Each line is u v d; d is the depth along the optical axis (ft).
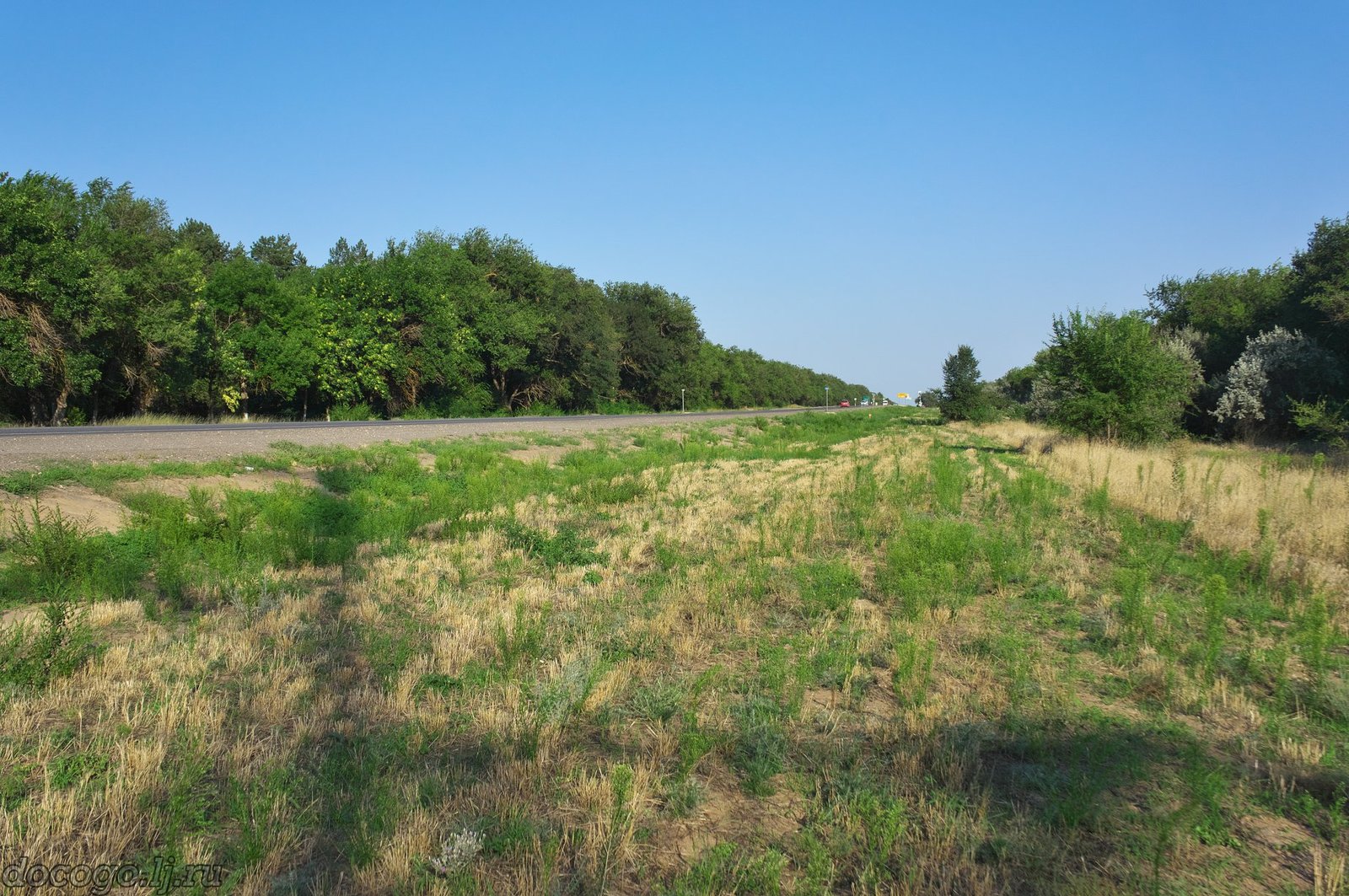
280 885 13.87
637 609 32.37
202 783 17.54
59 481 50.37
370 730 20.52
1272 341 112.16
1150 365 98.78
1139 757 19.01
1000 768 19.19
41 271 118.11
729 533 48.80
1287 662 26.22
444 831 15.66
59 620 24.13
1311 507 45.19
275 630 28.89
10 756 18.35
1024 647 27.25
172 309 139.03
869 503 55.93
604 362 280.31
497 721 20.92
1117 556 40.68
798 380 619.26
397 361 193.47
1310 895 14.39
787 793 17.99
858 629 29.50
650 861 15.15
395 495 60.39
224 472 62.90
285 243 338.13
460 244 262.26
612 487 64.90
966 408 227.40
